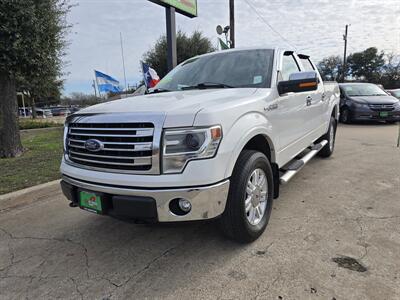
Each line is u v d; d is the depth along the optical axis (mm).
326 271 2408
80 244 3090
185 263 2633
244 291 2232
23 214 3949
